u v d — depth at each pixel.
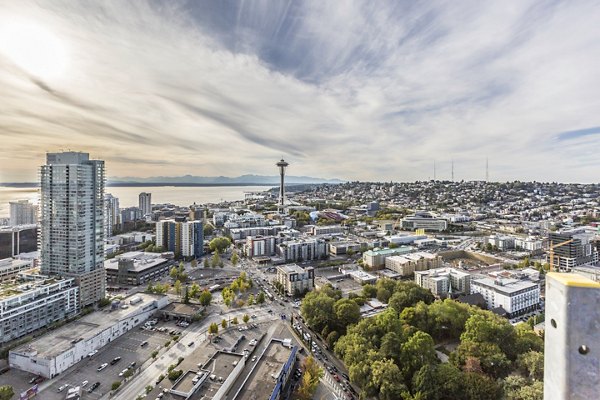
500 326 167.12
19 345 181.25
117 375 164.62
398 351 160.88
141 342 197.38
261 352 171.88
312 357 174.12
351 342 167.38
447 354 180.12
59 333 190.12
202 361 162.50
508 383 136.12
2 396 140.50
